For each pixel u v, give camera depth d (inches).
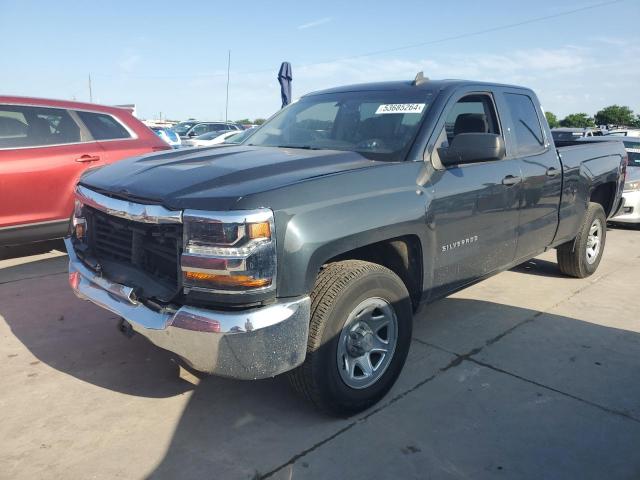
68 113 233.5
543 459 109.9
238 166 118.6
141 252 114.1
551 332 173.5
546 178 179.5
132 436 114.5
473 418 123.6
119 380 137.6
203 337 99.3
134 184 115.3
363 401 123.0
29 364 144.6
